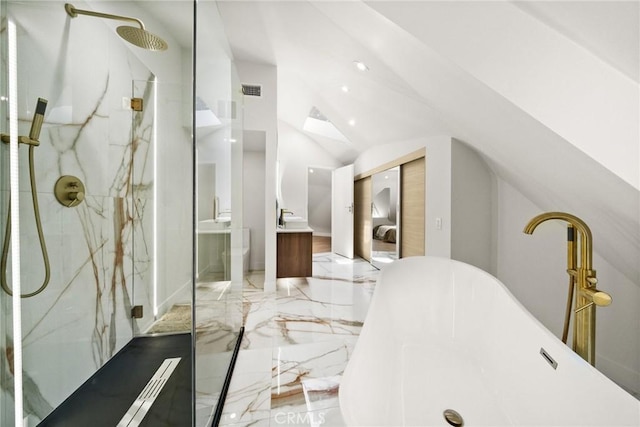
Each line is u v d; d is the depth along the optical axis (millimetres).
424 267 2160
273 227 3291
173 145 2320
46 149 1396
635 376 1621
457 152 2682
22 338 1250
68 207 1541
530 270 2307
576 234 1224
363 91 2844
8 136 1199
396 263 2227
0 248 1184
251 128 3229
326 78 3004
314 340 2137
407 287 2143
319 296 3146
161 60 2289
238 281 2256
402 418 1261
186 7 2195
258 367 1786
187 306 2203
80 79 1636
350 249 5184
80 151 1635
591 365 1069
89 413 1378
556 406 1066
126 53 2025
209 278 1484
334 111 3910
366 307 2812
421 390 1458
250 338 2170
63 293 1492
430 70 1629
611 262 1699
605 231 1520
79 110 1629
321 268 4516
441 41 1158
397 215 3789
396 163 3770
